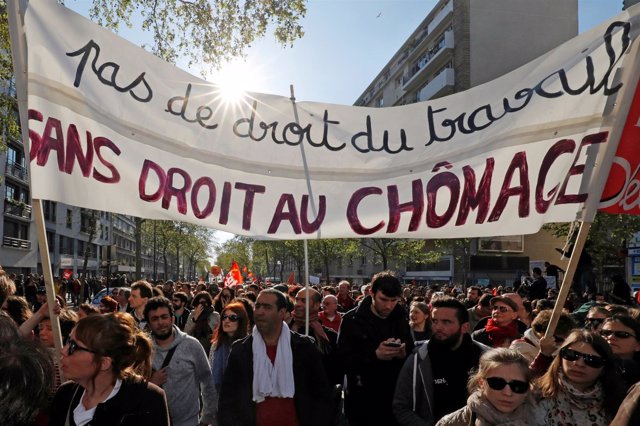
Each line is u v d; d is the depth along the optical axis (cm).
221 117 385
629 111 342
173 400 419
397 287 366
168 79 373
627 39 337
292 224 384
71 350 251
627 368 349
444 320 340
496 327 511
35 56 322
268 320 322
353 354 373
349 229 387
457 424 285
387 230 387
